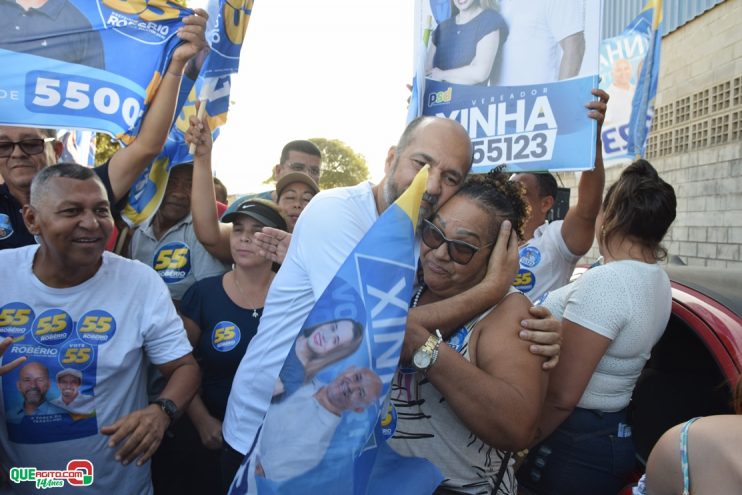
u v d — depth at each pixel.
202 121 2.76
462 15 2.18
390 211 1.33
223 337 2.51
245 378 1.83
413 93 2.23
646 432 2.17
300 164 3.92
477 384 1.39
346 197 1.61
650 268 1.95
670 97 6.46
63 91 2.26
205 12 2.39
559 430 1.98
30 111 2.23
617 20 6.27
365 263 1.30
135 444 1.89
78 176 1.88
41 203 1.84
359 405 1.23
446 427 1.57
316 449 1.23
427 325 1.47
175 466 2.63
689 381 2.12
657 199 1.95
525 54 2.10
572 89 2.03
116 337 2.01
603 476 1.92
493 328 1.52
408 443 1.59
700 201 5.93
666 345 2.25
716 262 5.67
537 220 3.16
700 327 1.96
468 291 1.53
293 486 1.23
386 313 1.27
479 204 1.54
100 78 2.31
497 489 1.61
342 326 1.27
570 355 1.87
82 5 2.28
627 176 2.05
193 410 2.50
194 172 2.81
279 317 1.69
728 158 5.52
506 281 1.54
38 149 2.43
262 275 2.58
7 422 1.94
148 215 2.81
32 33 2.23
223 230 2.97
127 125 2.36
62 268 1.92
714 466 1.08
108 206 1.97
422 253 1.60
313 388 1.25
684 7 6.20
